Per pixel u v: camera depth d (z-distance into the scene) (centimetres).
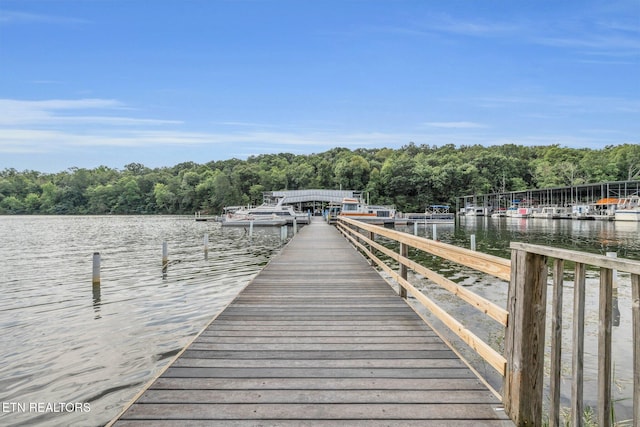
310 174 7675
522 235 2578
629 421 311
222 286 942
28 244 2052
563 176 6738
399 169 6712
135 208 8444
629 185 5075
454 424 212
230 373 278
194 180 8081
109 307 735
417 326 395
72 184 8844
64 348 519
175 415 222
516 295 210
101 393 396
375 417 220
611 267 147
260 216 3766
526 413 206
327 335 366
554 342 190
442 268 1147
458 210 6606
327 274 716
